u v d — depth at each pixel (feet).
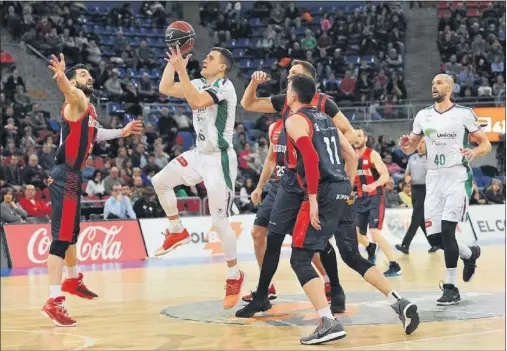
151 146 58.54
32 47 67.56
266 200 22.29
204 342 17.20
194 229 47.34
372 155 32.32
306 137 17.11
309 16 81.51
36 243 42.50
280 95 21.42
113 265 40.70
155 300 25.14
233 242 21.84
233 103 21.75
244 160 56.80
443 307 21.50
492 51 76.28
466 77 73.10
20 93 60.85
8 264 41.27
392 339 16.79
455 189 23.12
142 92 65.51
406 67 76.79
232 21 78.89
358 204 32.81
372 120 65.57
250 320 20.18
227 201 22.02
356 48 77.87
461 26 78.48
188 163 22.30
